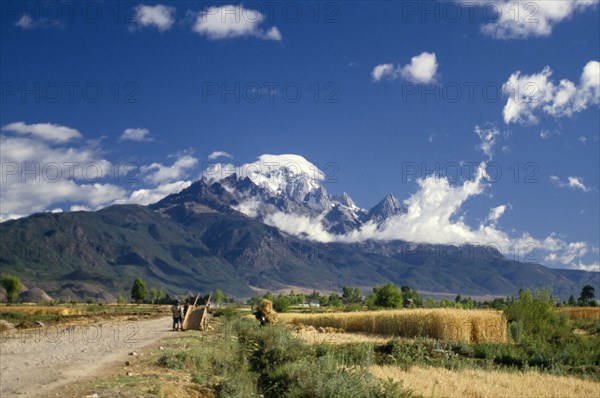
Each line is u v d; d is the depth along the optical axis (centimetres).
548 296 4322
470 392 1717
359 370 1841
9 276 16425
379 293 12662
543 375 2181
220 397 1647
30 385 1495
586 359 2702
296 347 2552
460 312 3944
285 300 12438
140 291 19950
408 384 1806
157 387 1526
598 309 7238
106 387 1482
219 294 19162
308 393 1628
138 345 2603
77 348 2464
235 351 2475
